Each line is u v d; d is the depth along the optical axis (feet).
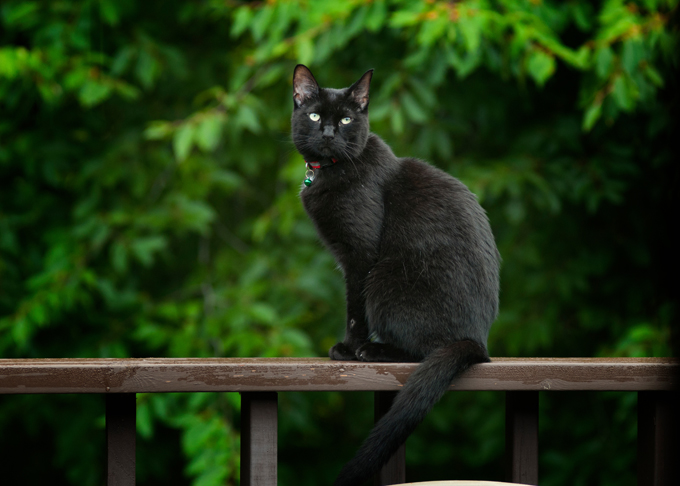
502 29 15.65
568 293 18.60
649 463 7.66
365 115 10.06
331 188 9.45
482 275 8.96
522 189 18.02
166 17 20.86
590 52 16.28
